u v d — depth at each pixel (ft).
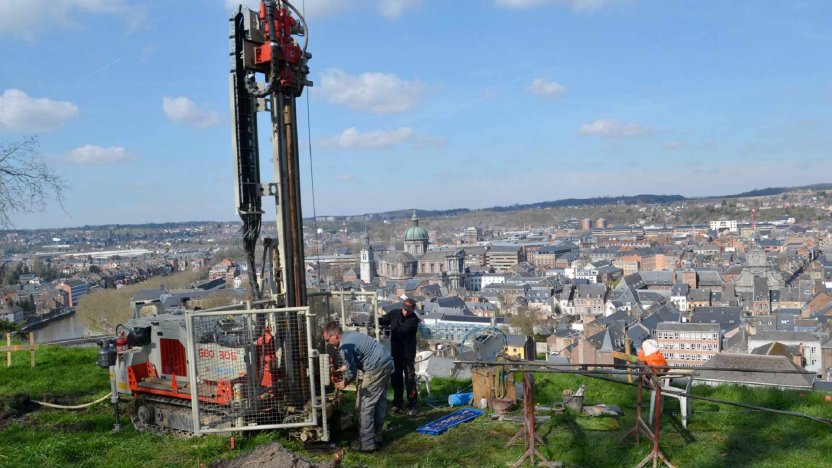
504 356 35.29
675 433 30.89
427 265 625.00
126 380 32.63
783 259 538.06
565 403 34.86
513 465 26.35
